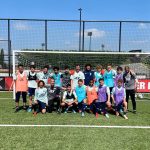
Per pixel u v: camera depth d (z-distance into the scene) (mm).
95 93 11102
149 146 7062
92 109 11242
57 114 10797
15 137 7660
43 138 7590
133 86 11469
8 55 20469
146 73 18891
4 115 10484
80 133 8133
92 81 11188
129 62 18734
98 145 7070
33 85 11664
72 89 11664
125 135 7996
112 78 11875
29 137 7668
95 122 9523
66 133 8109
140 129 8695
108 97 11016
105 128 8742
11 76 19703
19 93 11672
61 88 11586
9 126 8836
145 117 10523
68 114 10859
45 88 11102
